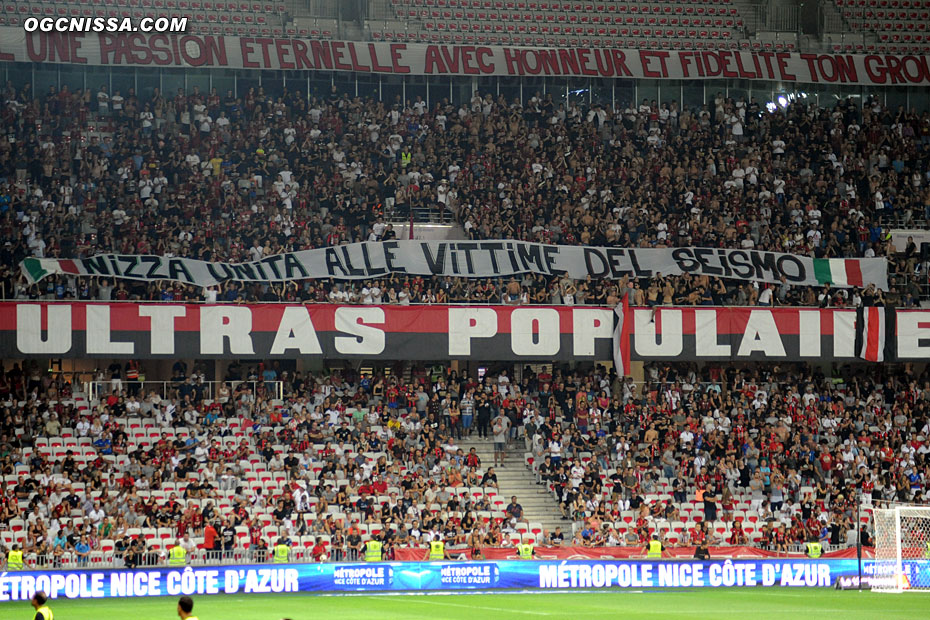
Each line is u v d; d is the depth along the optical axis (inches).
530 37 6491.1
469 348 5054.1
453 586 4084.6
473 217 5590.6
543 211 5639.8
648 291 5255.9
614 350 5113.2
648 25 6604.3
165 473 4576.8
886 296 5511.8
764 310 5201.8
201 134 5743.1
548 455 4896.7
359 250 5216.5
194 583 3860.7
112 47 5733.3
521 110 6112.2
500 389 5191.9
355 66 5984.3
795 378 5393.7
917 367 5561.0
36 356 4717.0
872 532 4645.7
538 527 4586.6
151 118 5723.4
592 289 5344.5
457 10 6441.9
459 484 4734.3
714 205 5792.3
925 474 5064.0
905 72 6392.7
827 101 6456.7
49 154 5457.7
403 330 5017.2
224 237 5324.8
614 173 5880.9
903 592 3954.2
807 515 4741.6
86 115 5644.7
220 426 4827.8
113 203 5369.1
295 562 3991.1
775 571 4227.4
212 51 5841.5
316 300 5147.6
